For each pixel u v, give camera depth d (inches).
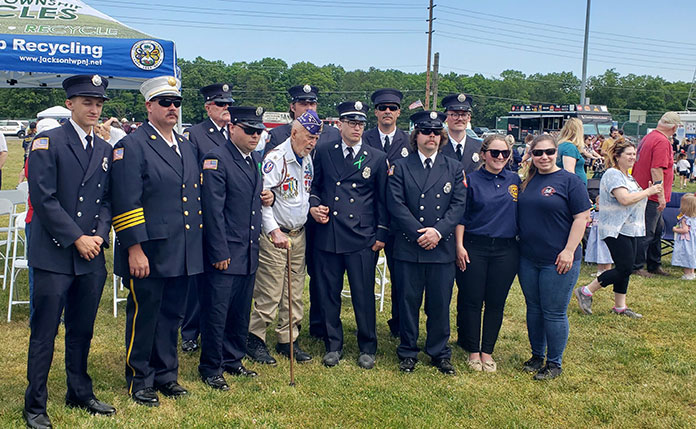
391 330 209.6
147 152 141.0
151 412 143.8
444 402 155.7
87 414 139.8
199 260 149.7
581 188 164.6
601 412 151.3
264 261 175.8
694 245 287.1
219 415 143.2
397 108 195.9
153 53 234.5
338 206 175.3
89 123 131.6
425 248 167.8
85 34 228.8
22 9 236.2
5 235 338.0
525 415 149.9
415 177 170.1
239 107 155.8
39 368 132.0
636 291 264.2
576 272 168.2
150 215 141.3
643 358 187.2
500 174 174.6
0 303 224.5
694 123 1099.3
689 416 149.8
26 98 2158.0
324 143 181.8
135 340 147.7
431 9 1444.4
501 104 3245.6
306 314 227.3
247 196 159.6
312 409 148.9
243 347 169.8
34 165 126.0
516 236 175.5
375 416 146.6
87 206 131.8
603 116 995.9
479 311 178.5
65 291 131.1
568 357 188.5
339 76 3447.3
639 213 222.8
